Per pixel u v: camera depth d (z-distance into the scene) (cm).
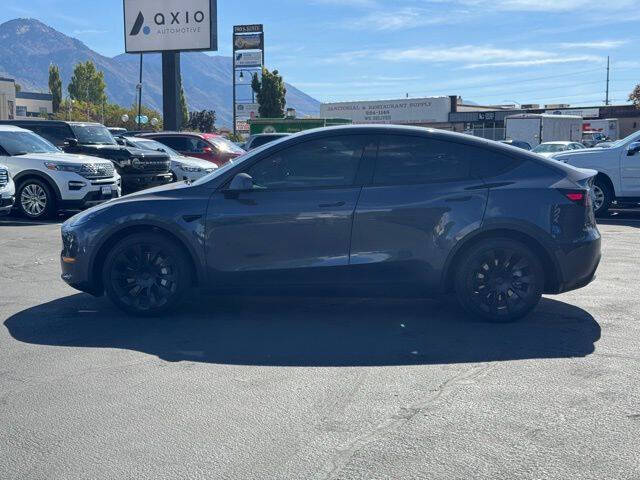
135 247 665
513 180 639
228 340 600
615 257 973
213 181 663
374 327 637
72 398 467
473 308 640
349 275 640
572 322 645
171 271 664
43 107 10725
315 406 449
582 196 639
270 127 3731
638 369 513
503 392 469
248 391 477
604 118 5525
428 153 648
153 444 397
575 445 388
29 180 1441
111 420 431
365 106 6438
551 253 632
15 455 387
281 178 652
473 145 650
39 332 629
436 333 615
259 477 357
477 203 632
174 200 659
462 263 637
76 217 693
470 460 372
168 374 513
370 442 395
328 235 638
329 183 647
